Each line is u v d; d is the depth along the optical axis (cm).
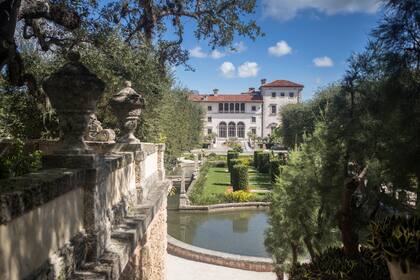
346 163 797
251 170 4441
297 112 4112
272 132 7412
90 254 393
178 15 1016
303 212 954
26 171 466
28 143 725
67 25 793
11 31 541
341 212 787
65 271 334
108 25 1010
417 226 403
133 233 493
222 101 7844
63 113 402
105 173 450
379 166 699
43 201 291
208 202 2550
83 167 395
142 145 707
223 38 1099
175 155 2294
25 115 987
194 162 4562
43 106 928
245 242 1922
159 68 1239
